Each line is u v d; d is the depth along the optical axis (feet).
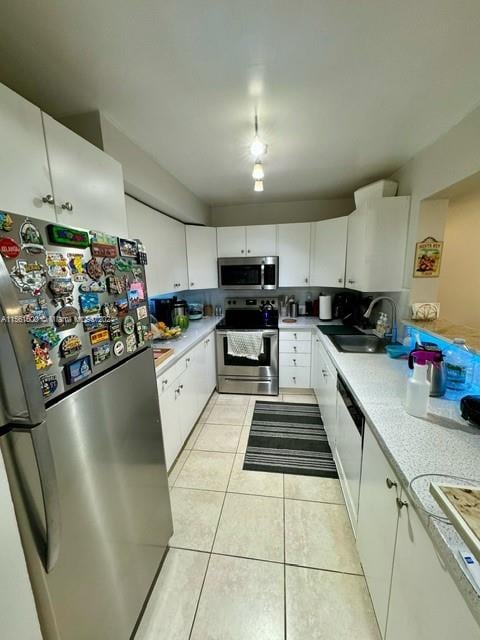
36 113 3.11
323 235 9.61
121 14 2.77
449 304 9.19
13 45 3.11
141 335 3.68
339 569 4.22
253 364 10.07
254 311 11.09
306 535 4.79
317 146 5.86
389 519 3.03
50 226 2.23
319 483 5.96
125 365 3.34
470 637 1.68
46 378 2.18
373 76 3.77
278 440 7.53
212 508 5.40
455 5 2.73
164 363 5.78
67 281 2.40
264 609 3.76
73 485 2.47
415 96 4.19
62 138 3.48
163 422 5.85
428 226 6.20
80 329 2.57
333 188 9.01
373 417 3.59
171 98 4.17
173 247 8.52
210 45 3.19
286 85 3.93
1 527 1.88
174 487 5.95
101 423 2.87
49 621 2.22
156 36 3.05
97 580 2.80
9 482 1.93
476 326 9.07
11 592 1.95
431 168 5.71
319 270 9.94
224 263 10.35
